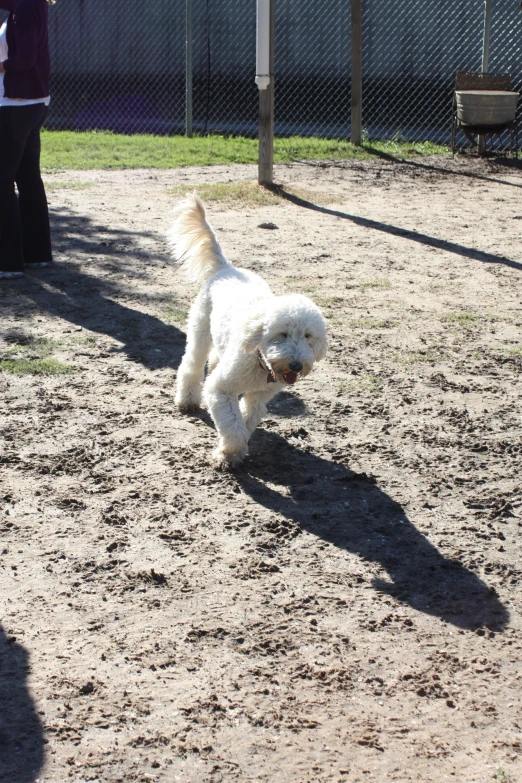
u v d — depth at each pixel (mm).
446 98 12742
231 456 4453
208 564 3936
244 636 3637
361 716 3211
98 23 14258
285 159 10414
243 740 3076
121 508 4195
